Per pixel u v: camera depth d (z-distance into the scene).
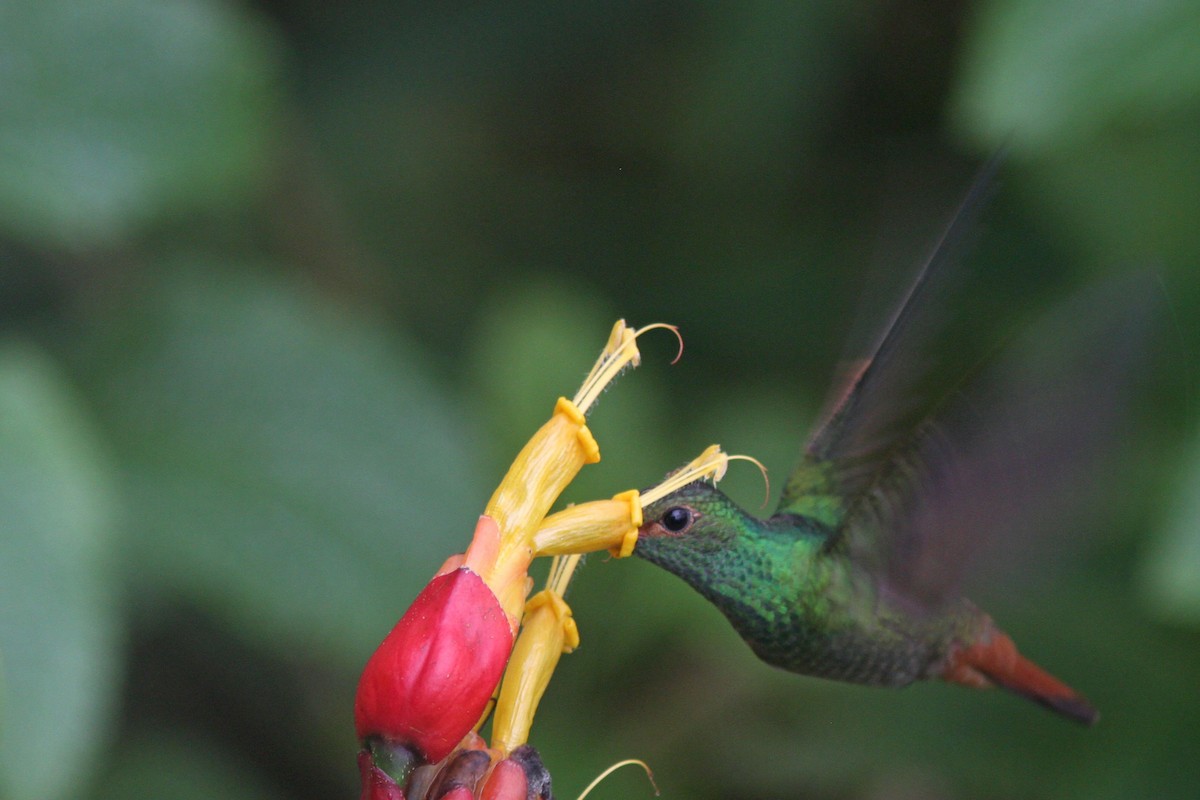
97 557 4.97
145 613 8.16
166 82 6.65
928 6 8.95
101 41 6.59
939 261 5.52
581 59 9.49
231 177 6.75
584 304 9.00
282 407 6.98
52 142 6.48
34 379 5.13
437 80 9.42
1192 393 4.66
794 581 5.08
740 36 8.84
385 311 9.30
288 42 9.27
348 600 6.69
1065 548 4.84
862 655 5.23
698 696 7.29
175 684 8.32
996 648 5.51
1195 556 4.48
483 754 4.00
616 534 4.25
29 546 4.90
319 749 8.32
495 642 3.91
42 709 4.78
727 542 5.01
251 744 8.35
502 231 9.66
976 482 4.89
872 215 9.20
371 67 9.36
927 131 9.13
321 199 9.25
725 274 9.34
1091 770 6.92
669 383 9.14
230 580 6.59
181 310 7.10
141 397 6.91
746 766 7.19
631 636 7.15
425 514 6.94
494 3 9.41
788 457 7.71
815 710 7.27
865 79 9.12
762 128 8.97
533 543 4.11
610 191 9.77
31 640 4.82
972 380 4.92
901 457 5.08
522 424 7.46
